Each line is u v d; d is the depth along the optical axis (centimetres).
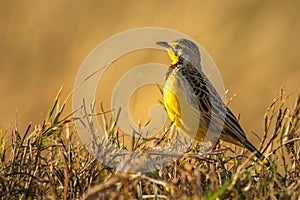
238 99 1975
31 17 2100
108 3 2172
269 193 876
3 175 930
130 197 837
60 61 2006
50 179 927
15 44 2041
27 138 1003
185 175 882
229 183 819
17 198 915
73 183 909
